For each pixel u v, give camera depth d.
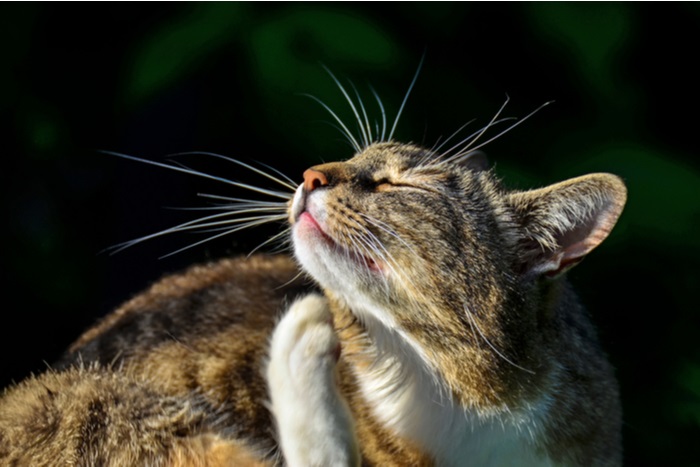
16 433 7.09
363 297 7.27
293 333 7.11
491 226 7.32
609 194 7.09
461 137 11.52
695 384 10.71
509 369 7.17
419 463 7.40
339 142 10.87
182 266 11.66
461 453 7.38
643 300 11.52
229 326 8.24
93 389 7.32
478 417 7.26
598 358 8.06
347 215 7.21
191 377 7.95
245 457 7.14
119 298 11.72
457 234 7.23
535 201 7.37
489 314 7.16
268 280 8.73
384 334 7.42
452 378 7.23
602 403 7.79
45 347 12.11
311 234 7.25
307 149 11.05
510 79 12.00
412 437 7.37
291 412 7.01
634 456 10.76
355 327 7.54
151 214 11.77
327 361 7.08
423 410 7.35
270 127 11.47
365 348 7.50
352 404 7.51
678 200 10.57
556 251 7.31
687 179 10.70
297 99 10.70
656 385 11.19
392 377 7.42
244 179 11.91
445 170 7.54
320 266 7.28
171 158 11.70
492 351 7.15
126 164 11.80
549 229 7.32
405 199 7.29
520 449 7.34
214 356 8.03
